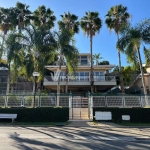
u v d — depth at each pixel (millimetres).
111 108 16672
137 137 9633
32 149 6809
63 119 16656
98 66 32094
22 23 28453
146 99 17125
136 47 19344
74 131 11586
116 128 13016
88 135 10195
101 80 30938
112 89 36562
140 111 16500
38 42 18391
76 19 30891
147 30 19438
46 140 8688
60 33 19156
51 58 19984
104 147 7324
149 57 20234
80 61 35719
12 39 18562
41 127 13602
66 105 17469
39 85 27000
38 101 17438
